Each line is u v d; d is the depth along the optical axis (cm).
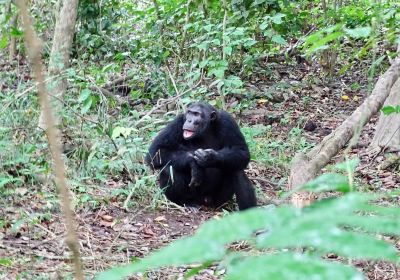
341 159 1269
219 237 119
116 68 1553
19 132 1008
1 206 826
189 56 1658
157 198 976
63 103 1073
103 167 1041
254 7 1581
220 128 1027
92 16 1814
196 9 1623
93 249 734
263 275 109
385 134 1308
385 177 1166
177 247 119
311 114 1670
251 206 1005
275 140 1430
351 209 134
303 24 1822
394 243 706
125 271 128
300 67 2039
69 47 1199
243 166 1006
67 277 609
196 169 993
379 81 916
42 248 717
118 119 1300
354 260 679
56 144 173
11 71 1452
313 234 116
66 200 177
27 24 165
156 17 1675
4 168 912
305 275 109
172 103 1448
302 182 706
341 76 1973
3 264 634
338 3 2006
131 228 848
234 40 1429
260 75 1909
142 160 1109
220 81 1280
